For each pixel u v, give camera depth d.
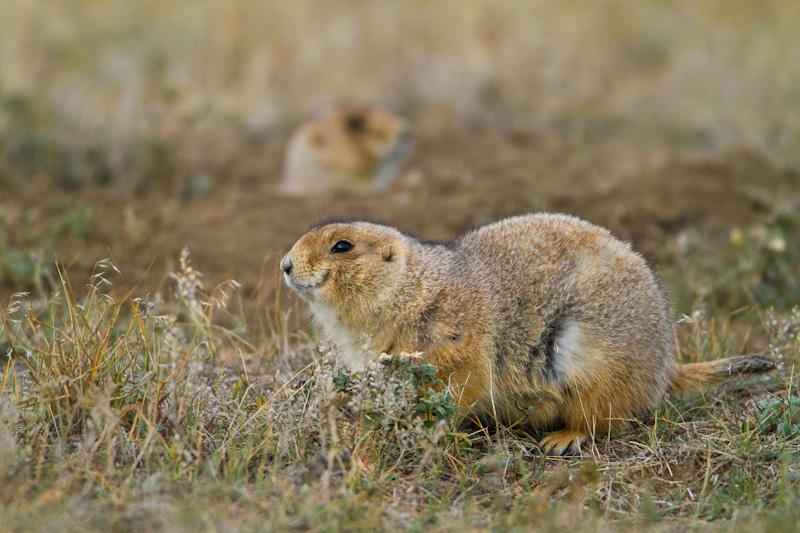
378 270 8.56
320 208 15.45
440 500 7.43
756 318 11.85
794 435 8.29
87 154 16.95
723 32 23.81
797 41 22.77
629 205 15.29
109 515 6.58
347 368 8.48
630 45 24.20
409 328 8.55
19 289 11.76
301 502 6.95
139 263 12.99
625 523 7.05
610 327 8.48
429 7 24.20
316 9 24.30
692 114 20.67
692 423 8.75
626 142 19.91
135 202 15.68
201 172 17.55
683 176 16.59
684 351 10.38
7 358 9.59
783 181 17.12
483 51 22.00
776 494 7.41
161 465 7.27
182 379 8.24
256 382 8.97
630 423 8.80
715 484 7.67
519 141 19.47
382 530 6.77
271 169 18.27
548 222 9.05
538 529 6.75
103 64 20.70
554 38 23.14
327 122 18.44
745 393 9.63
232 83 20.86
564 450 8.45
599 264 8.66
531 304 8.55
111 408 7.79
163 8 23.67
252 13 23.39
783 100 20.22
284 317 10.13
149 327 9.59
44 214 14.35
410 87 21.58
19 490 6.68
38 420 7.46
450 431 8.15
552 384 8.56
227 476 7.28
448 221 14.98
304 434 7.93
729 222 15.23
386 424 7.81
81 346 8.14
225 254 13.56
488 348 8.42
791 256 12.86
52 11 22.20
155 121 18.86
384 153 18.39
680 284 12.54
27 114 17.28
